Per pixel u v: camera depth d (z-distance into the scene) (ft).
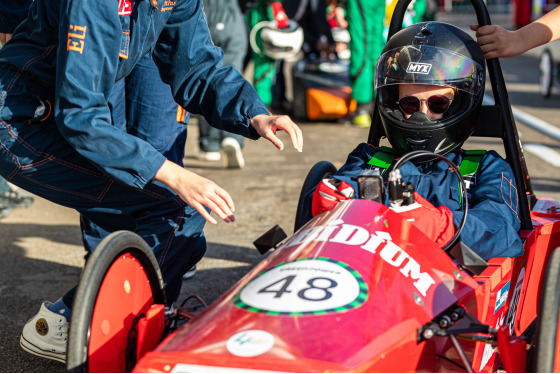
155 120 9.73
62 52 7.05
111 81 7.31
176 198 8.35
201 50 8.64
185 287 12.31
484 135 9.64
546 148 23.52
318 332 5.59
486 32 9.39
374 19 27.17
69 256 14.30
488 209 8.14
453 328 6.24
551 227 9.43
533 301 9.49
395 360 5.81
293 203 17.63
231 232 15.52
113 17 7.13
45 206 18.58
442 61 8.68
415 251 6.90
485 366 7.83
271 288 6.16
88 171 7.82
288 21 28.07
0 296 12.03
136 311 7.15
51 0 7.32
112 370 6.64
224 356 5.42
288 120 8.07
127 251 6.92
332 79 29.89
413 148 8.96
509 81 41.93
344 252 6.51
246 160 23.13
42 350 8.89
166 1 8.00
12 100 7.73
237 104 8.45
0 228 16.37
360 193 7.61
